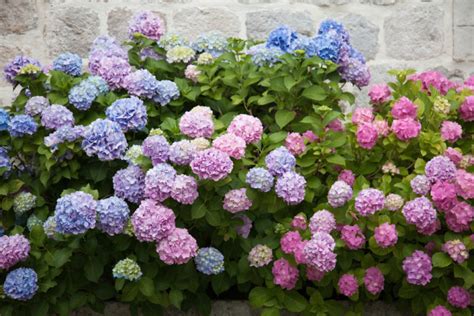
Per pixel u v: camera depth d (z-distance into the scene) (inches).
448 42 215.3
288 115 179.3
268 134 179.8
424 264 165.3
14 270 165.2
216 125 174.9
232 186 167.9
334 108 187.0
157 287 168.2
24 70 183.6
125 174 167.6
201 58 186.1
